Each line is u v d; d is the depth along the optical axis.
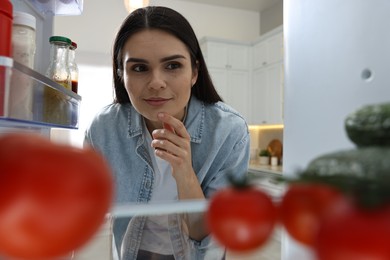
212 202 0.16
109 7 3.21
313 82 0.29
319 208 0.14
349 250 0.11
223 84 3.35
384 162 0.14
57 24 3.07
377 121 0.16
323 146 0.28
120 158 0.73
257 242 0.15
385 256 0.11
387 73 0.24
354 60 0.26
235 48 3.42
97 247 0.29
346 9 0.27
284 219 0.15
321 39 0.29
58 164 0.14
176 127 0.57
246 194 0.15
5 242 0.13
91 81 3.14
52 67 0.64
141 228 0.40
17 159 0.13
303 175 0.14
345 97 0.27
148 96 0.56
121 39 0.59
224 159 0.71
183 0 3.52
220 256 0.34
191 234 0.36
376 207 0.12
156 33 0.54
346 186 0.13
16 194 0.13
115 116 0.76
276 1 3.52
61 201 0.13
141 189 0.71
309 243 0.14
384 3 0.25
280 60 2.98
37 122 0.46
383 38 0.25
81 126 3.04
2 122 0.42
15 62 0.35
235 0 3.51
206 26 3.62
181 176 0.58
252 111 3.48
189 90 0.60
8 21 0.33
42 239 0.13
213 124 0.71
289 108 0.32
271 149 3.16
